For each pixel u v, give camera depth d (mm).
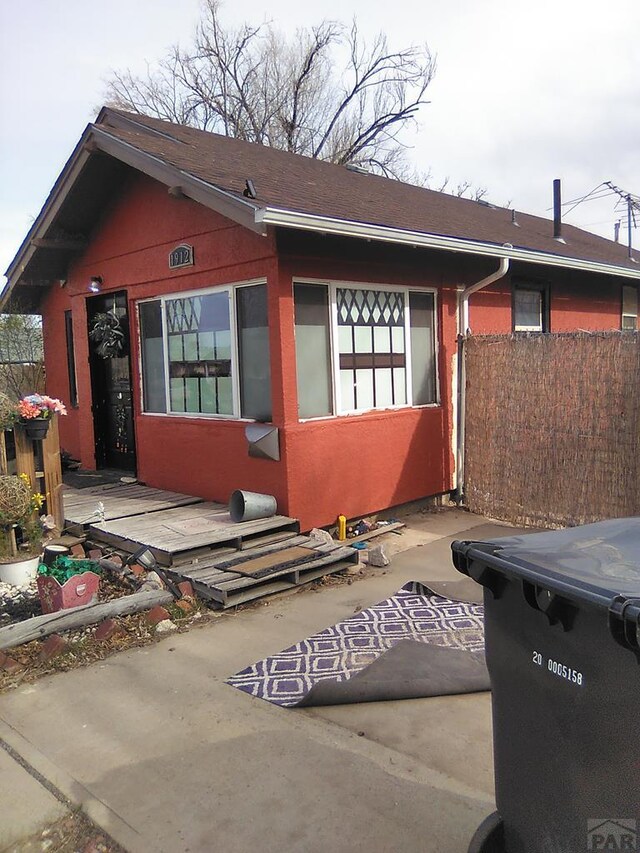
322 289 6664
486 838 2125
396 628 4570
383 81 27578
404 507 7703
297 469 6344
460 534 6996
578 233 16672
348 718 3475
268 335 6383
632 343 6465
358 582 5590
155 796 2898
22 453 6043
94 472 9086
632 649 1548
